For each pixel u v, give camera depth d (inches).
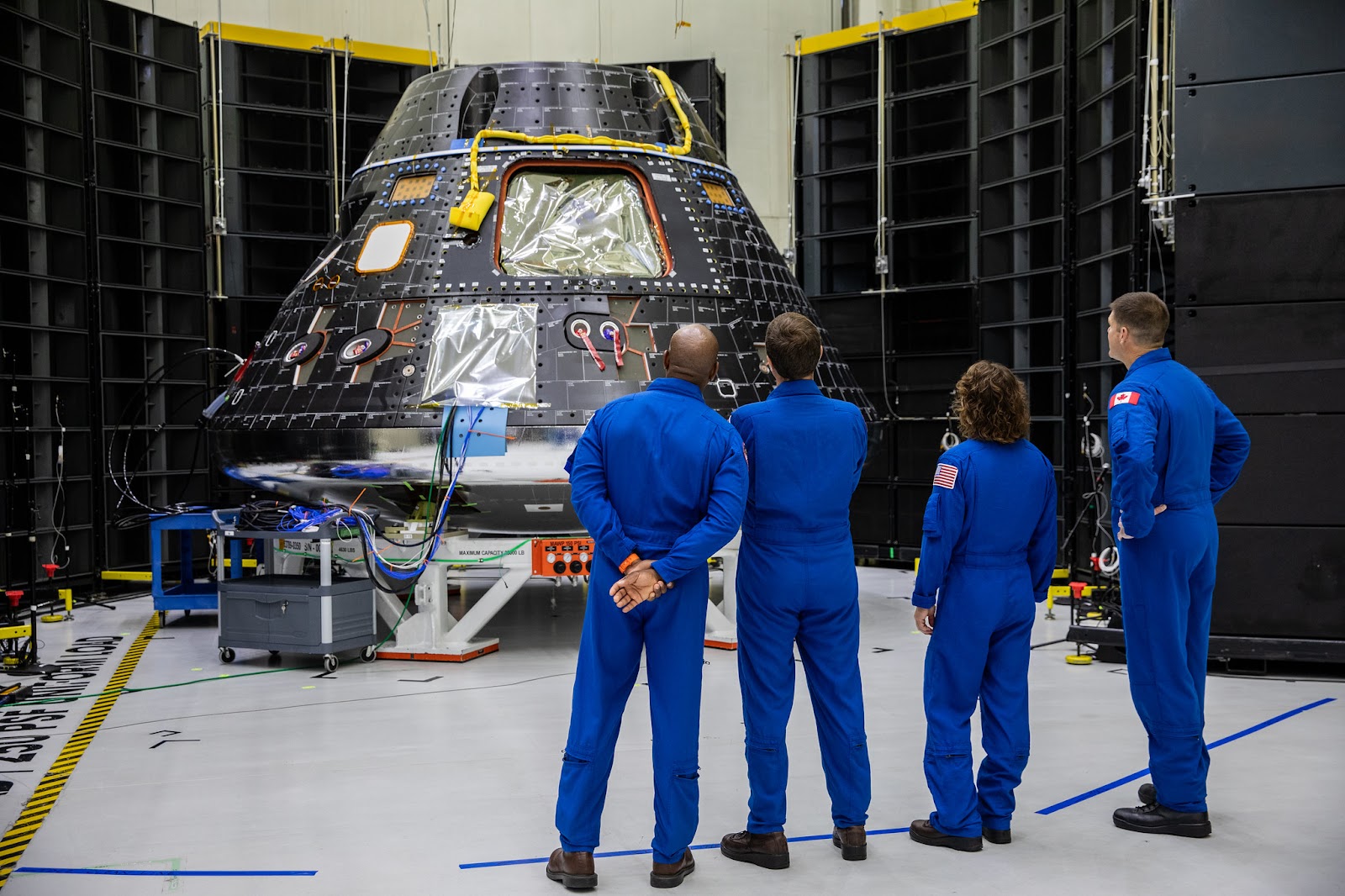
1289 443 290.4
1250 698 271.3
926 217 521.3
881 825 185.0
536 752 233.1
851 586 168.1
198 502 509.4
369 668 324.8
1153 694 178.2
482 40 617.3
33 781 215.6
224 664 333.1
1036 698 276.8
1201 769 178.5
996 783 174.7
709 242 353.1
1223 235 293.6
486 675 313.4
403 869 166.9
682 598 157.2
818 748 233.8
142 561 495.8
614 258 343.6
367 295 340.2
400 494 344.2
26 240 439.5
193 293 503.8
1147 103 369.4
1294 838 175.9
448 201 344.8
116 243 478.9
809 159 554.9
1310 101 287.6
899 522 533.6
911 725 251.1
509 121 355.3
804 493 164.2
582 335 321.4
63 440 442.9
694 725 159.3
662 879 158.4
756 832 168.7
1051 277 474.3
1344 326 286.5
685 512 158.7
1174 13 295.9
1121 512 173.0
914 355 522.6
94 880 163.5
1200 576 183.5
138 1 547.8
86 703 282.8
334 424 324.2
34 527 434.3
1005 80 486.0
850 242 546.3
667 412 159.8
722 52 593.6
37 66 442.6
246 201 520.7
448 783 211.8
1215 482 196.1
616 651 157.6
